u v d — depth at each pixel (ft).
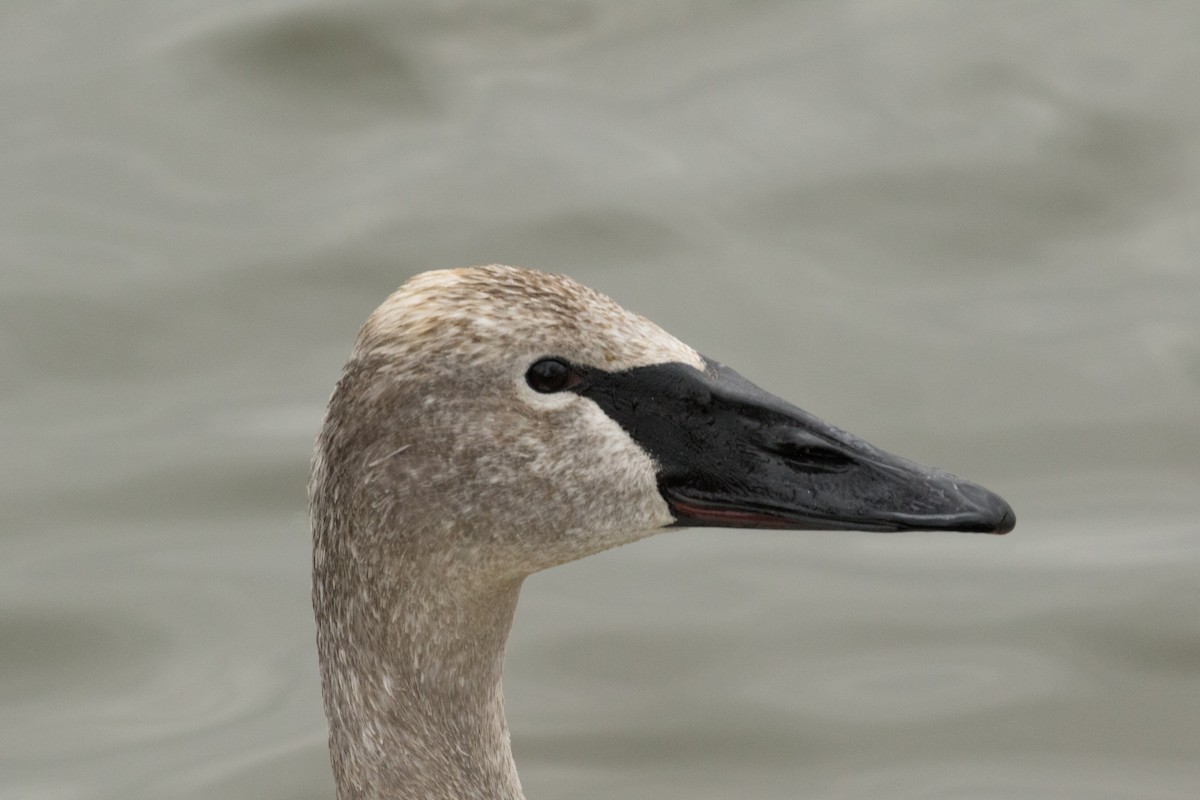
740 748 36.76
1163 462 44.29
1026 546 42.19
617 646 39.58
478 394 22.67
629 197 51.83
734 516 23.15
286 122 54.39
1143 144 53.98
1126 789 35.55
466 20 57.36
